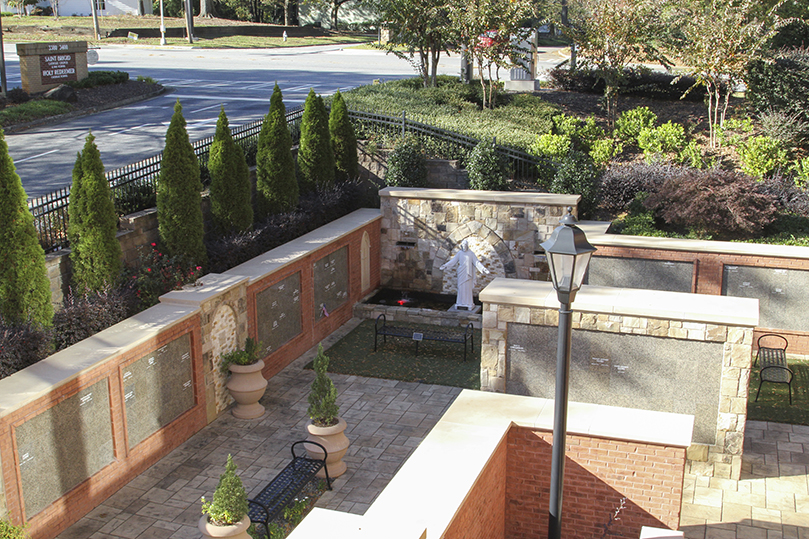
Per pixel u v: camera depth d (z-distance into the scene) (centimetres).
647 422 916
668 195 1881
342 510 1066
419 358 1636
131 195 1469
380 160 2123
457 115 2416
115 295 1231
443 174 2084
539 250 1911
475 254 1909
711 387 1151
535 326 1207
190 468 1181
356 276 1909
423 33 2781
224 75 3991
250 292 1439
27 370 1015
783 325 1653
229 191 1555
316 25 7525
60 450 1000
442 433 895
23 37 5428
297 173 1956
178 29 6238
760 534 1015
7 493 914
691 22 2297
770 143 2161
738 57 2220
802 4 2614
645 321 1155
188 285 1348
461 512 762
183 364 1260
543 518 952
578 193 1933
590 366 1202
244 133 1978
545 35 6700
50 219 1305
